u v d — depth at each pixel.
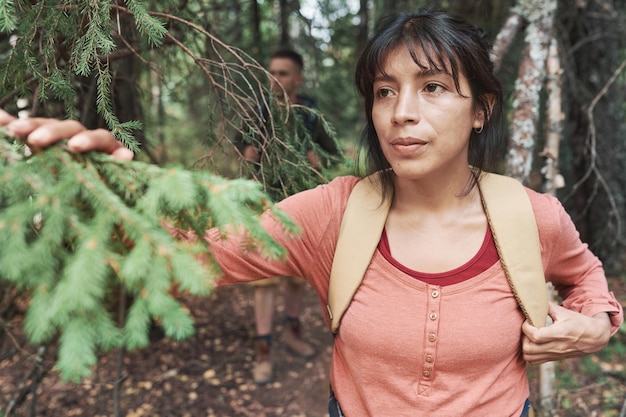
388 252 1.00
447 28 0.93
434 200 1.01
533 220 1.01
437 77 0.92
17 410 2.04
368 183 1.08
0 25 0.87
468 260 0.98
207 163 1.53
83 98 1.60
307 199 1.08
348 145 4.32
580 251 1.12
